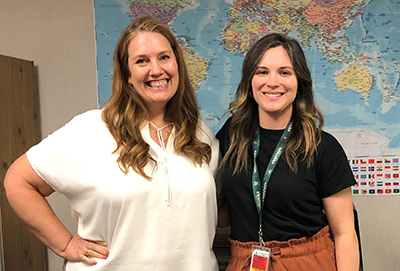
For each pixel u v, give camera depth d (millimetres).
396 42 2037
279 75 1146
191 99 1317
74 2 2107
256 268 1146
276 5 2041
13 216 1840
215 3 2066
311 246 1175
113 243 1143
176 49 1236
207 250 1198
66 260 1250
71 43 2139
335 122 2115
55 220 1201
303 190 1157
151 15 2092
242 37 2080
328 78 2082
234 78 2115
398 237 2188
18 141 1938
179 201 1146
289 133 1224
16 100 1935
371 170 2139
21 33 2152
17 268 1869
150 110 1255
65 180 1134
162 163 1168
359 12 2023
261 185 1197
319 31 2047
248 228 1229
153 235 1121
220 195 1370
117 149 1139
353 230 1191
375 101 2082
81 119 1212
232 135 1308
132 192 1103
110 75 2145
